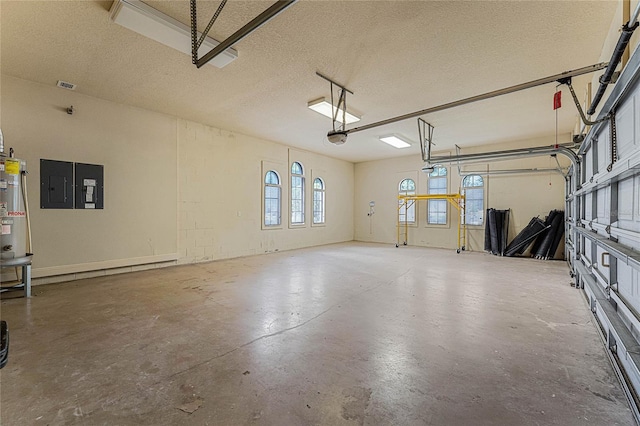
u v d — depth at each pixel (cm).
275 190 782
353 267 564
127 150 500
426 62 351
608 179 227
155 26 276
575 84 405
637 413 153
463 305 341
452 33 294
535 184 720
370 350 233
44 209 418
